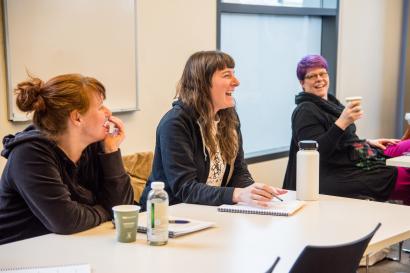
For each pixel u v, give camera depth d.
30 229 1.93
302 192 2.31
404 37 6.30
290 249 1.66
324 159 3.35
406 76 6.26
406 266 3.61
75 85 1.90
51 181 1.83
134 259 1.55
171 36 3.78
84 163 2.03
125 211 1.70
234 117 2.61
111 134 2.08
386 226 1.93
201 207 2.21
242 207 2.14
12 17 2.82
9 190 1.91
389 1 6.06
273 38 5.00
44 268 1.46
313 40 5.42
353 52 5.65
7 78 2.84
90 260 1.54
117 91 3.40
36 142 1.87
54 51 3.03
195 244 1.70
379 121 6.13
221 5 4.29
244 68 4.76
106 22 3.30
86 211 1.89
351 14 5.57
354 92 5.71
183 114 2.43
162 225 1.68
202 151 2.46
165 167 2.39
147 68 3.62
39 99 1.87
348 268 1.46
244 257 1.58
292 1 5.05
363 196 3.43
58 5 3.03
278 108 5.14
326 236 1.80
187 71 2.52
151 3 3.62
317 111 3.45
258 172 4.72
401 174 3.53
